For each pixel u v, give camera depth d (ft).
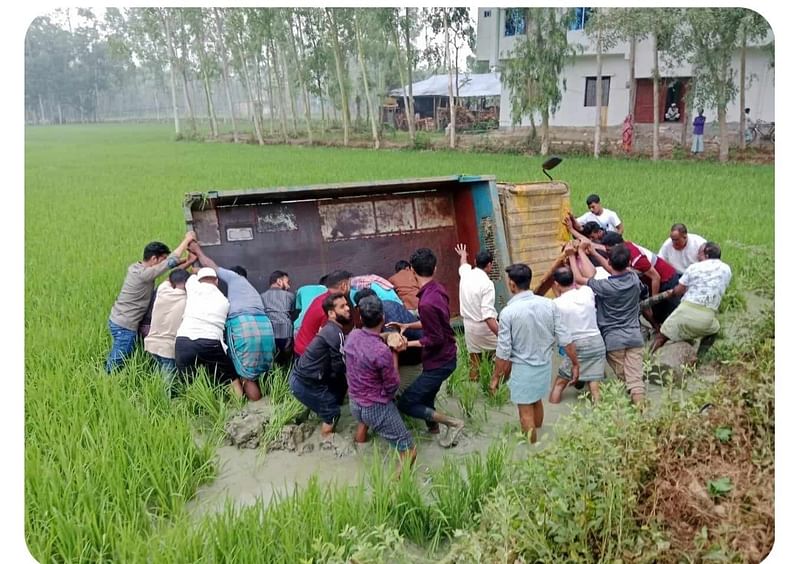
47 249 39.68
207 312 22.18
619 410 15.74
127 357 23.95
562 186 29.76
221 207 27.09
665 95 99.66
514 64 89.10
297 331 22.38
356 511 15.44
